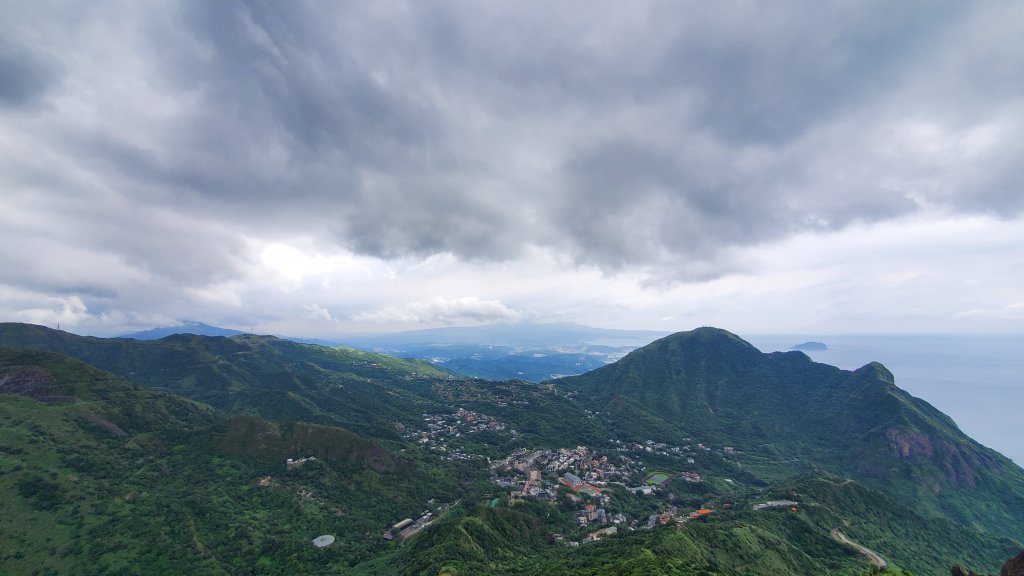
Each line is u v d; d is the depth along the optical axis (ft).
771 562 525.34
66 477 599.98
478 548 530.27
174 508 602.03
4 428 645.51
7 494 538.88
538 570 481.46
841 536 642.63
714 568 453.99
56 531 517.14
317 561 563.89
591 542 595.06
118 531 538.06
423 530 629.92
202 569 510.17
